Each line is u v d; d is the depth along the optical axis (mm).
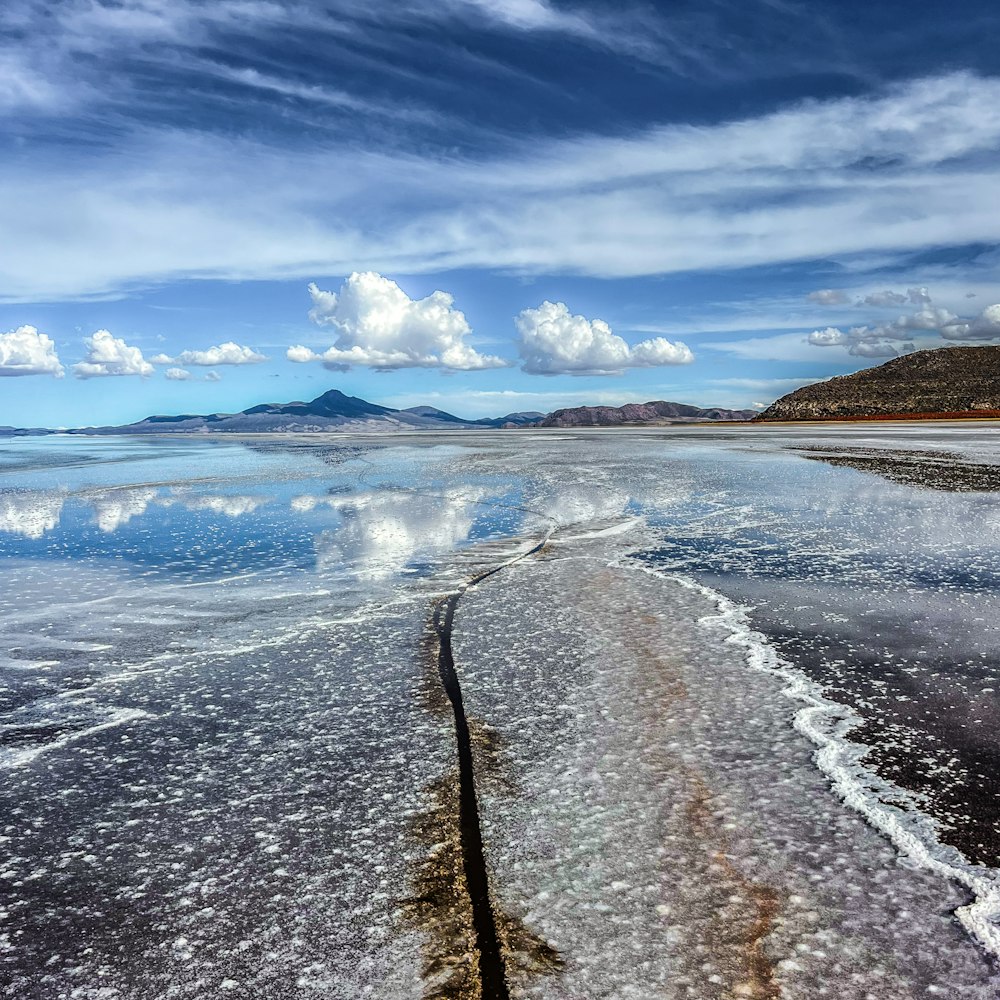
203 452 45719
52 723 4770
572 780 3775
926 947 2535
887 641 5988
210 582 8867
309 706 4914
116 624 7105
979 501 14430
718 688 5012
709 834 3252
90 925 2781
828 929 2635
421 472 24172
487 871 3020
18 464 34688
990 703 4691
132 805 3686
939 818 3365
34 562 10430
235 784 3867
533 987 2387
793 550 9891
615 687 5078
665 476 20547
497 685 5184
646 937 2605
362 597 7898
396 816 3482
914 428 53594
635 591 7812
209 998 2391
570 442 47562
